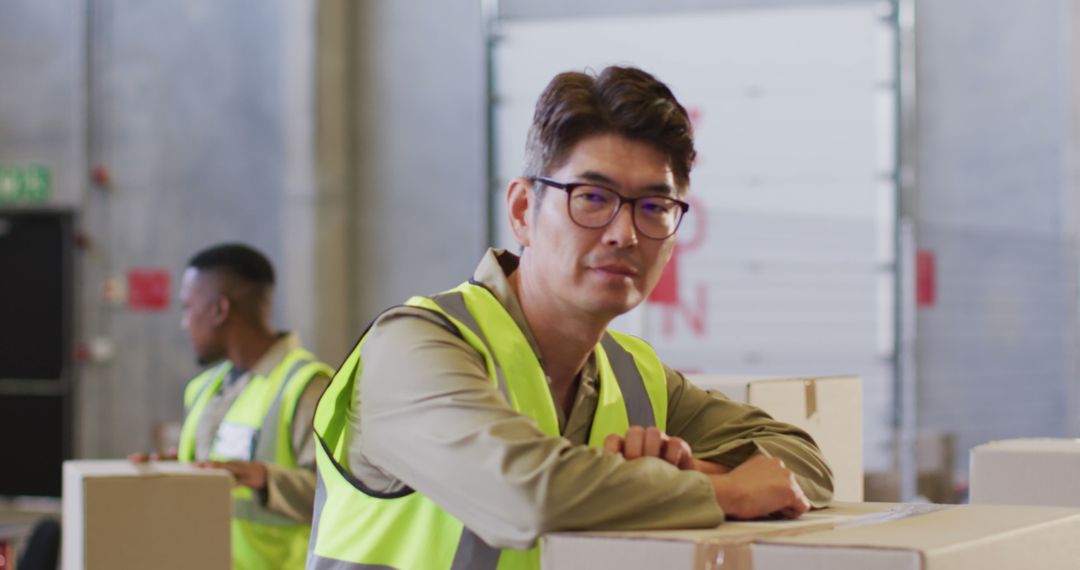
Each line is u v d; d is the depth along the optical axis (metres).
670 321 6.16
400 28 7.95
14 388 8.38
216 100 8.06
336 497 1.56
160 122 8.17
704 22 7.61
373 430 1.43
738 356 6.56
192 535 2.68
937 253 7.18
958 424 7.04
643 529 1.29
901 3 7.44
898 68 7.43
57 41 8.34
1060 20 7.45
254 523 3.14
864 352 6.91
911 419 6.33
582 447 1.32
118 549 2.62
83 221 8.29
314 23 7.76
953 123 7.54
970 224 7.50
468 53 7.86
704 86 7.61
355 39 8.01
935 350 7.00
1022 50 7.50
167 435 7.34
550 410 1.53
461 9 7.88
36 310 8.34
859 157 7.44
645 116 1.44
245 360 3.40
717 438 1.73
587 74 1.50
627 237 1.44
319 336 7.71
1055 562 1.30
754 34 7.55
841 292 6.98
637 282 1.48
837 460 2.19
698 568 1.14
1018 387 7.25
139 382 8.20
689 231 6.57
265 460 3.22
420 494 1.46
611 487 1.28
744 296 6.62
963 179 7.53
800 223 6.99
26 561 3.39
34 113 8.38
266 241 7.95
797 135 7.50
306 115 7.77
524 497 1.26
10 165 8.38
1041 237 7.39
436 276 7.87
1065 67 7.43
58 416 8.30
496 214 7.87
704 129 7.60
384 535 1.49
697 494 1.32
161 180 8.17
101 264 8.27
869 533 1.21
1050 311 7.38
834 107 7.48
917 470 6.14
